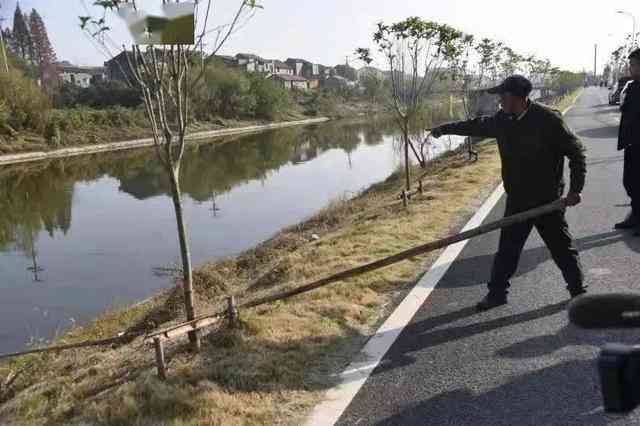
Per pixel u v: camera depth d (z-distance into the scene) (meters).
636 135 6.53
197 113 60.06
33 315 9.92
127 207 20.86
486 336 4.25
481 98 19.36
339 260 6.42
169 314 6.73
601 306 0.98
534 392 3.46
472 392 3.50
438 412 3.31
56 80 77.75
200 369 3.79
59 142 42.59
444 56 12.18
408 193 9.88
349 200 14.40
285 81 105.06
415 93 11.95
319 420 3.28
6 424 3.90
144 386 3.60
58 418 3.66
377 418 3.28
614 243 6.39
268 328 4.45
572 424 3.13
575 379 3.57
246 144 45.50
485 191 9.91
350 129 58.50
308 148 40.22
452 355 3.99
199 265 10.11
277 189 22.55
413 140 20.38
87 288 11.32
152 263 12.84
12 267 13.23
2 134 40.69
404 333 4.40
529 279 5.44
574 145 4.28
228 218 17.30
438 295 5.16
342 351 4.14
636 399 0.88
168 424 3.19
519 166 4.45
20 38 90.88
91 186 26.72
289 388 3.60
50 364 5.80
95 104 59.84
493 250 6.42
